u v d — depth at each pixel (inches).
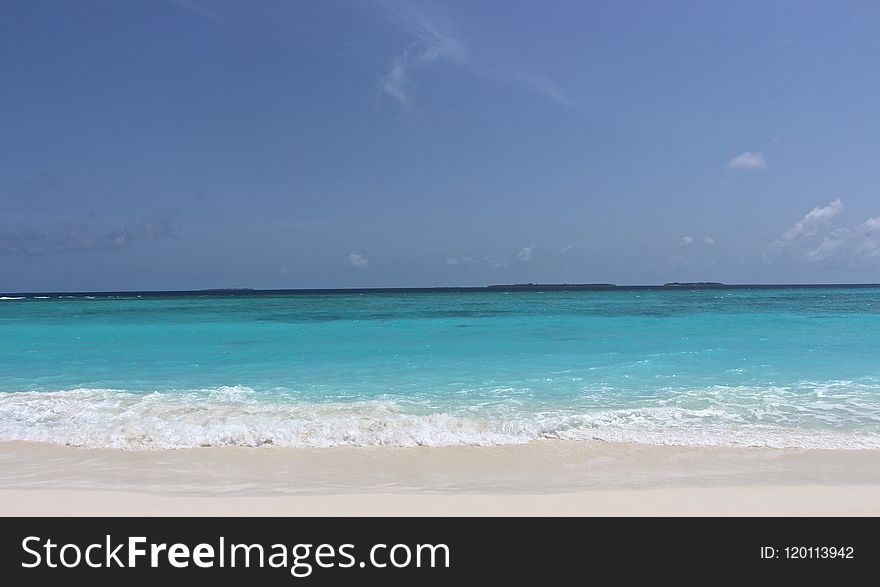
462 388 542.6
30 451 376.2
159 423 423.8
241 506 271.1
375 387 549.6
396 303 2431.1
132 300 3041.3
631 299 2790.4
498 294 4210.1
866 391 517.0
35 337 979.9
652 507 265.6
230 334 1029.2
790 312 1596.9
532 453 366.9
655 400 489.4
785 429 409.4
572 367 649.0
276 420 429.7
